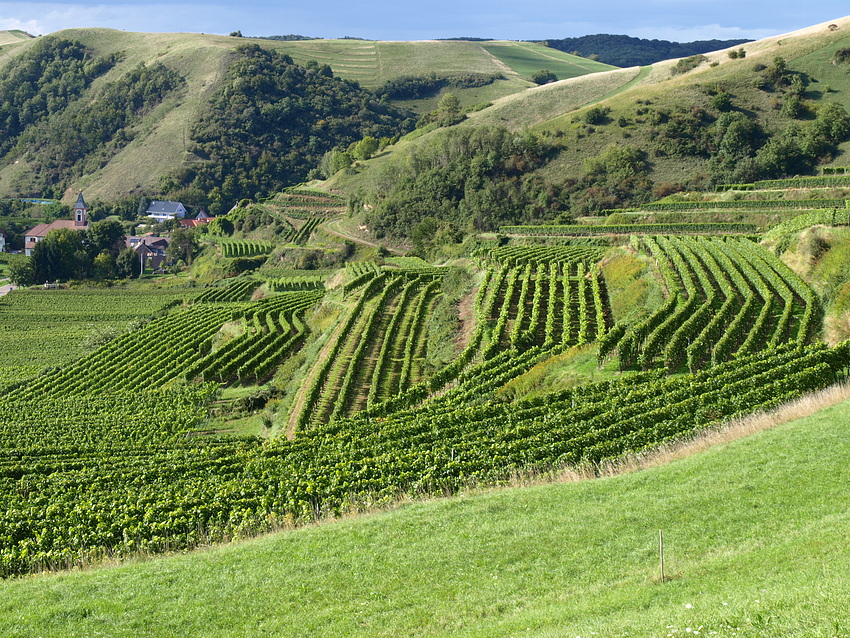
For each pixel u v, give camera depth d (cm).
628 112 15300
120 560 2670
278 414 5972
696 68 17088
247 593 2064
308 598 1995
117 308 12838
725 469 2594
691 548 1994
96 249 17500
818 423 2967
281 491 3316
